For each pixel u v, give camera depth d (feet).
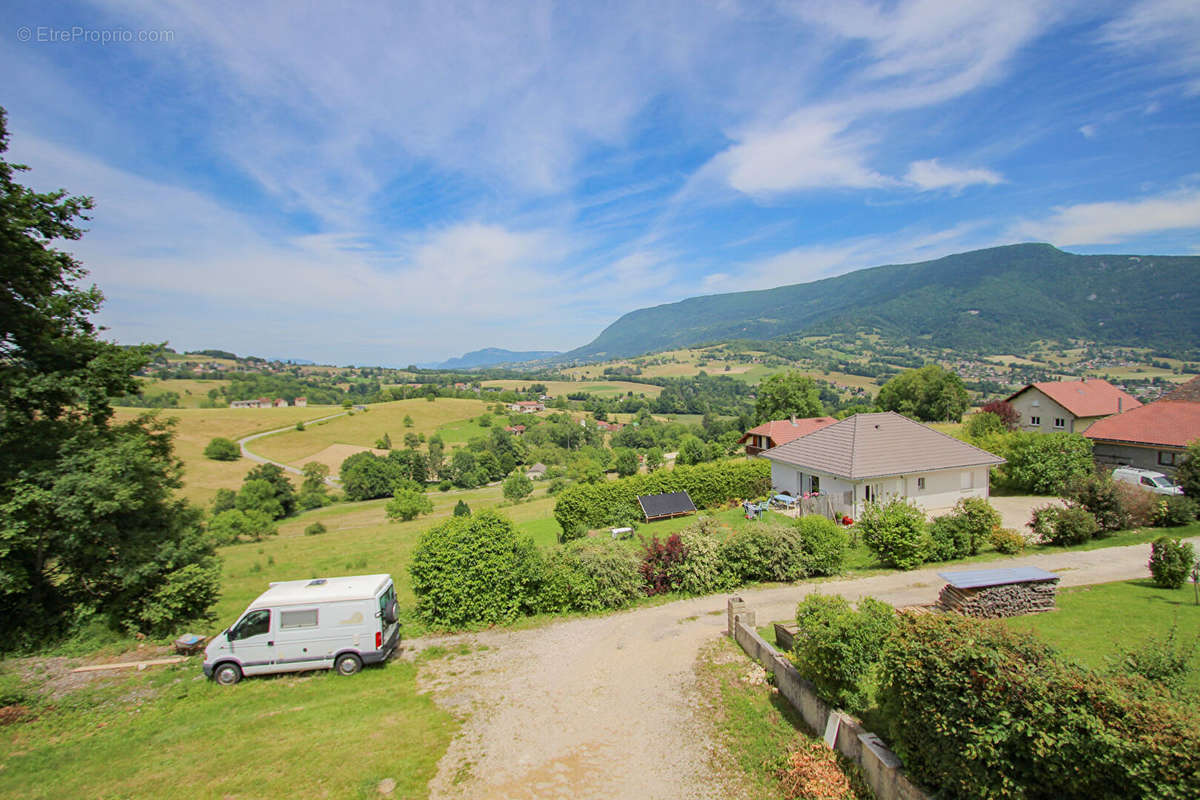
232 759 30.99
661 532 95.04
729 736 31.78
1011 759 19.79
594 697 37.55
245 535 159.33
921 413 243.81
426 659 44.88
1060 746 18.10
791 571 59.36
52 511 47.93
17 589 46.55
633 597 56.70
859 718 28.58
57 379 51.42
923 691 22.09
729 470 114.42
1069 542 67.56
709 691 37.01
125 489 49.34
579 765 30.12
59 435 51.47
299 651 41.78
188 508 59.11
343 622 42.22
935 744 21.95
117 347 57.41
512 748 31.86
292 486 252.01
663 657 42.93
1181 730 16.01
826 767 26.91
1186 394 108.17
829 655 28.96
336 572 88.58
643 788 27.99
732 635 45.55
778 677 36.32
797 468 104.17
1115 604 45.09
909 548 61.41
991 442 111.86
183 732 34.01
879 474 88.79
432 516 191.42
